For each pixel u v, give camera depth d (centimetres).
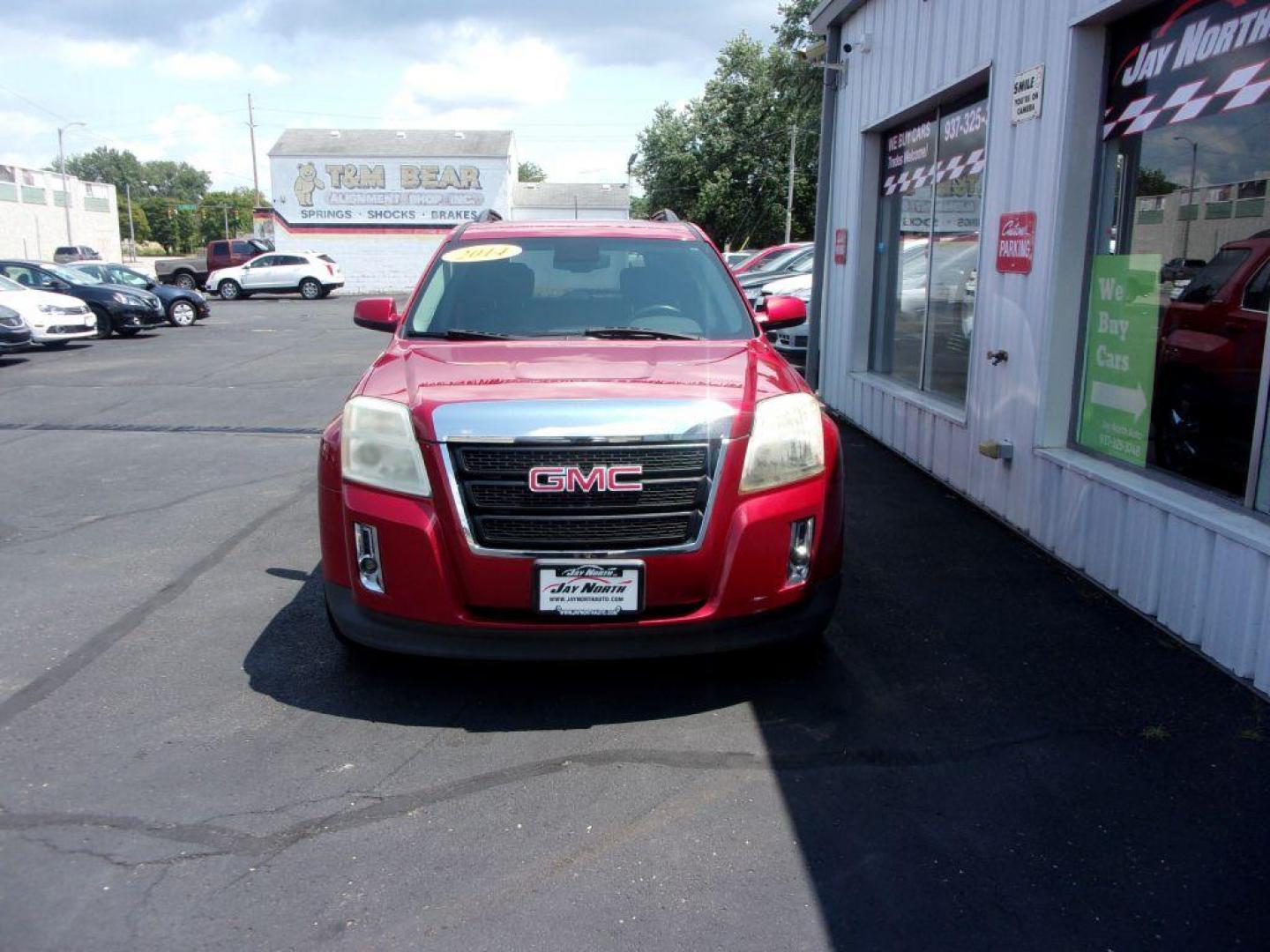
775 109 4700
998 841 300
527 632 356
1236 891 276
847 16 997
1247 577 399
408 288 4978
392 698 393
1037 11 578
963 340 738
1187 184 475
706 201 4841
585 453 349
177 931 258
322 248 4944
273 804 318
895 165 916
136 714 378
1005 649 439
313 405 1148
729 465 359
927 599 500
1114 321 534
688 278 499
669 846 297
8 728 367
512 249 511
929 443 770
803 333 1420
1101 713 380
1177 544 446
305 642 448
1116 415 533
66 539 611
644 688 402
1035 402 583
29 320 1694
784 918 265
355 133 5228
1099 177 548
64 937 255
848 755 350
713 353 429
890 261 943
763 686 404
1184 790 327
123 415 1076
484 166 4909
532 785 330
